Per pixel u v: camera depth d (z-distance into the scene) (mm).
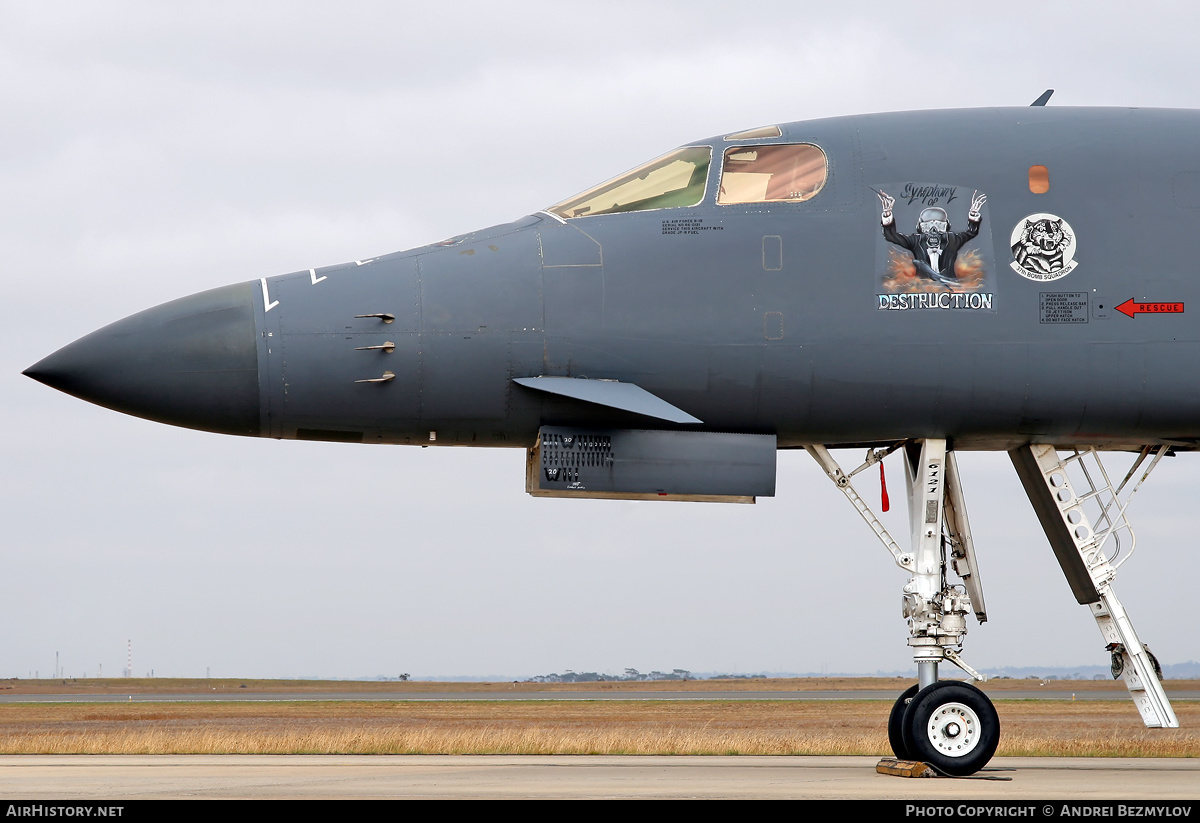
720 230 42938
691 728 101688
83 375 40906
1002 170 43781
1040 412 43281
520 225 44188
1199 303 43000
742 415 42906
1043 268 42906
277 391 41125
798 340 42219
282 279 42562
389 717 139875
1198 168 44219
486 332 41688
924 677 43156
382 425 42219
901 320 42406
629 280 42312
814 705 182875
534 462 45125
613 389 41875
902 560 44812
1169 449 46906
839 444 46156
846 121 45531
